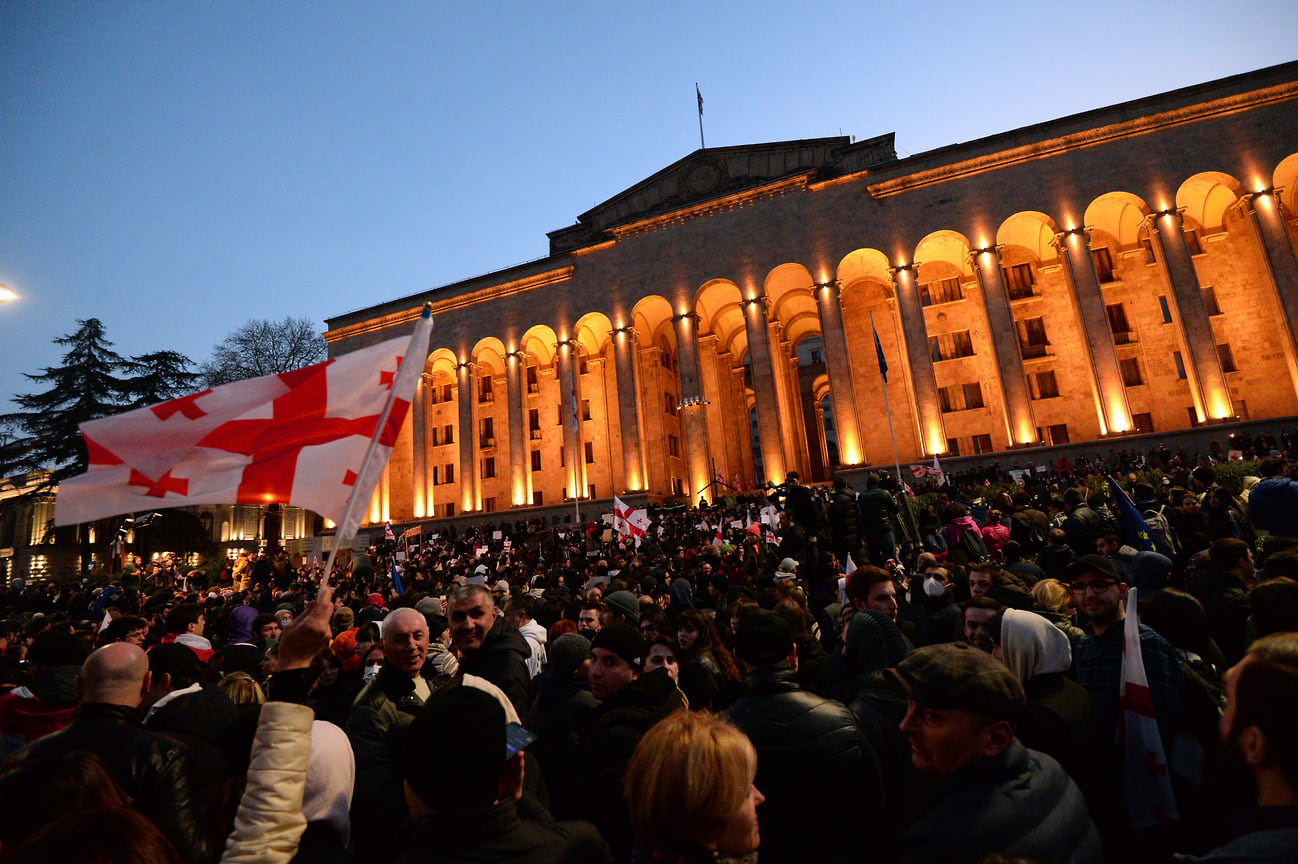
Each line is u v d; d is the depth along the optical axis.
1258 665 1.94
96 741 3.28
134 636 6.06
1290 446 28.70
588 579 15.19
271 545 51.62
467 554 34.56
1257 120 36.75
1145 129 38.59
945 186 42.03
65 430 49.38
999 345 39.53
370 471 3.67
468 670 5.28
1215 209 39.97
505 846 2.30
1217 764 2.20
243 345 62.34
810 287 48.69
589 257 50.22
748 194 46.34
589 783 3.69
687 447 44.91
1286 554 4.85
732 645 5.97
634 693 3.97
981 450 43.19
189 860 3.13
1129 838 3.45
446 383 57.19
